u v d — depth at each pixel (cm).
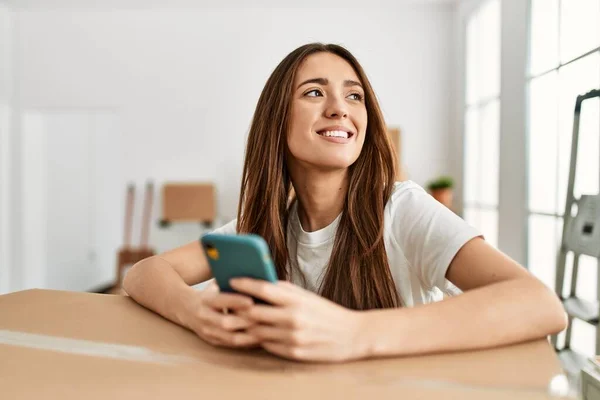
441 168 428
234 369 55
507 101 283
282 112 87
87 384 51
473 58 379
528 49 260
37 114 479
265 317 54
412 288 92
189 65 443
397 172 97
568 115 220
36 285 482
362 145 88
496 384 49
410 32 429
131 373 54
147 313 79
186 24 442
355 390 48
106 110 455
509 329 59
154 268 85
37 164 482
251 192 96
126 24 444
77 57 447
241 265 54
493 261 71
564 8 224
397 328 57
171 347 62
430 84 429
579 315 170
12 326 72
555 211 232
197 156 445
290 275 97
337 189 92
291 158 93
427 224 84
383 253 88
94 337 67
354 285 86
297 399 46
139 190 448
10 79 448
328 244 94
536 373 52
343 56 91
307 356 54
